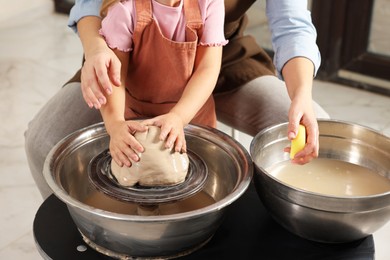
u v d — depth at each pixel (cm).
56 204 104
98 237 90
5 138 218
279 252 95
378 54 256
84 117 130
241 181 90
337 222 89
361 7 247
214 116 132
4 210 181
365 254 94
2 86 253
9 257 163
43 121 130
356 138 108
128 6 112
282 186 89
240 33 147
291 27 127
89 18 122
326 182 102
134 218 81
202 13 114
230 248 95
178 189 93
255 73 142
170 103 124
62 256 93
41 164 127
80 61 281
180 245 90
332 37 257
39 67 272
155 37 113
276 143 108
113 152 94
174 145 95
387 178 104
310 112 106
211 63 114
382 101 249
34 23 323
